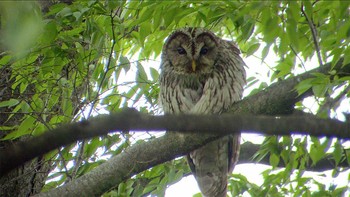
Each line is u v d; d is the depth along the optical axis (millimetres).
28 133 11328
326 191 11898
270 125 4859
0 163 4324
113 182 10438
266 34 8945
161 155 10352
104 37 10820
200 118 4703
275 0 8727
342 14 8898
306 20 10664
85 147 11617
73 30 10867
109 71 11422
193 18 12219
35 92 11383
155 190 11656
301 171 11500
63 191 10344
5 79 11344
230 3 9719
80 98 11367
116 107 11531
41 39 9898
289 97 9617
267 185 12055
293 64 11297
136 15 11148
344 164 12062
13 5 6328
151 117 4641
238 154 12766
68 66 11680
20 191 11617
